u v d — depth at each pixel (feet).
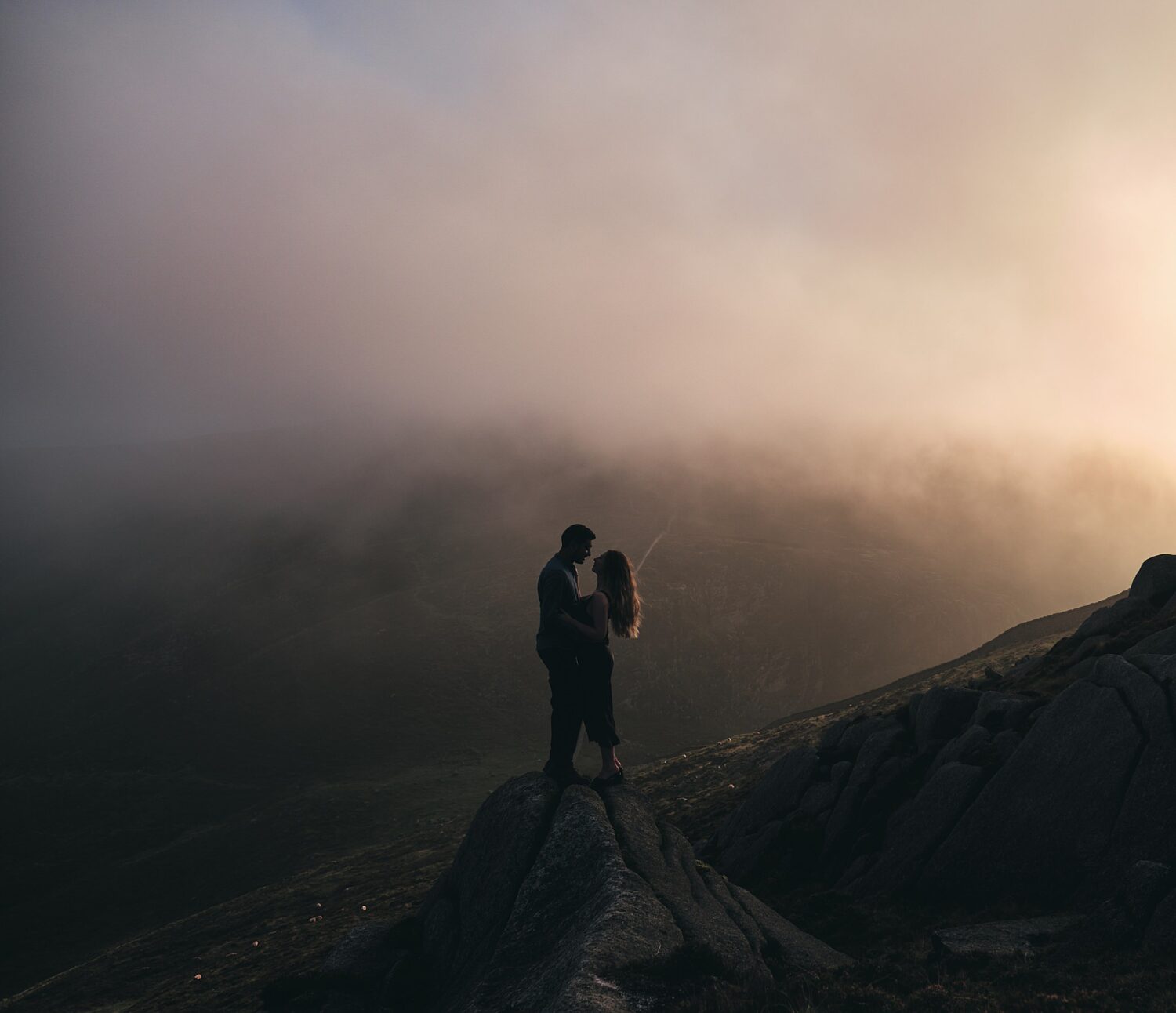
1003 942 29.73
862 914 42.88
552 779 30.04
